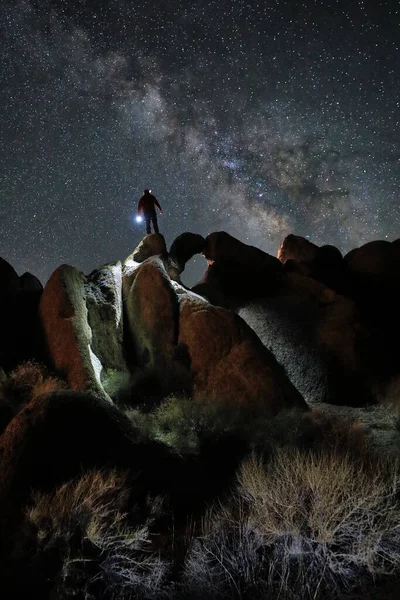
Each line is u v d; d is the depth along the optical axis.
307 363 11.04
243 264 13.59
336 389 10.66
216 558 4.07
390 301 13.86
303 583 3.83
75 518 4.32
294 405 8.74
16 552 4.14
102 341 10.12
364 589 3.75
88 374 8.72
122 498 4.83
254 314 12.31
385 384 10.70
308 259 14.55
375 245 14.68
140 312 10.38
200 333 9.50
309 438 7.11
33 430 5.22
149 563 4.01
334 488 4.53
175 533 4.70
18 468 4.95
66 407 5.46
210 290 13.00
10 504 4.72
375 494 4.41
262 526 4.33
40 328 9.62
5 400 7.30
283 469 4.99
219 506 5.20
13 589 3.73
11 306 10.39
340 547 4.16
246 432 7.17
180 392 9.28
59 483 4.94
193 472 5.80
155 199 14.10
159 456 5.66
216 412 7.75
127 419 6.02
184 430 7.24
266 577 3.96
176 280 12.30
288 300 12.67
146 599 3.78
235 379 8.98
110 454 5.35
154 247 12.53
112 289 10.70
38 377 8.41
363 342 11.32
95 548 4.18
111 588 3.86
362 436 7.41
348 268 14.77
